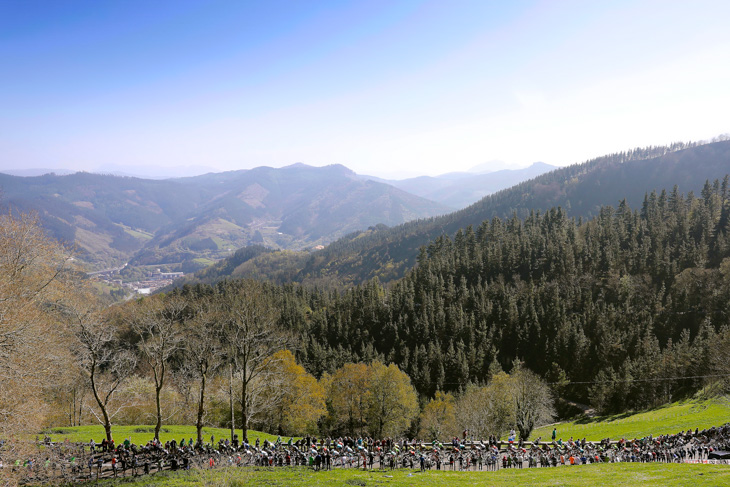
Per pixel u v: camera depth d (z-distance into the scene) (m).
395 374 75.19
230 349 53.41
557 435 68.75
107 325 42.69
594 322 117.12
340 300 171.25
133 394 61.91
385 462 41.16
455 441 48.53
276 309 142.62
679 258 132.62
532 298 129.88
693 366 84.69
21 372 29.50
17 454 29.22
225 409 66.12
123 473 33.91
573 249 153.62
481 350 114.62
